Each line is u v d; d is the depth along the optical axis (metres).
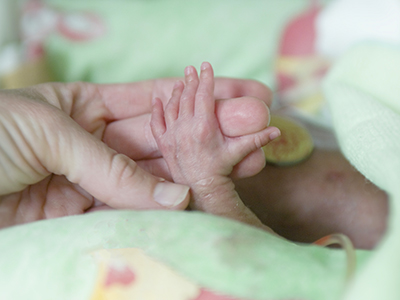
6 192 0.25
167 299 0.20
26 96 0.26
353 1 0.45
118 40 0.47
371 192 0.30
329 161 0.32
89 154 0.25
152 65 0.48
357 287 0.20
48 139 0.25
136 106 0.32
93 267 0.21
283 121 0.34
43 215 0.26
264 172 0.31
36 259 0.22
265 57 0.48
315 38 0.46
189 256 0.21
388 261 0.20
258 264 0.21
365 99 0.29
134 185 0.25
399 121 0.27
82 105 0.30
